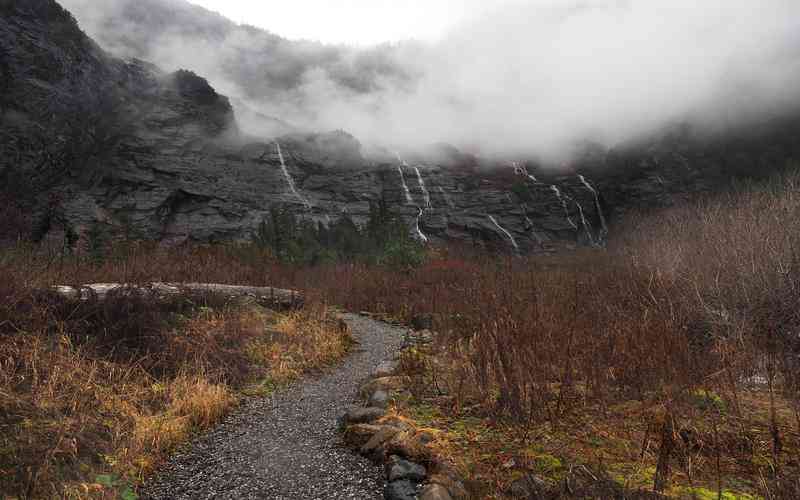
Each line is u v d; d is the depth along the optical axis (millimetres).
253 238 52531
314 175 90312
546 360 5340
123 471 4227
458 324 8047
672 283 7184
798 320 5547
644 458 3590
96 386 5391
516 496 3287
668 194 85188
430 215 89250
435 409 5270
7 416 4219
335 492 3801
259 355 8352
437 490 3369
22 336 5629
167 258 14141
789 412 4008
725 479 3160
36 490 3570
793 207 7844
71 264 9586
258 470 4348
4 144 50406
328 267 29703
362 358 9766
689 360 4719
